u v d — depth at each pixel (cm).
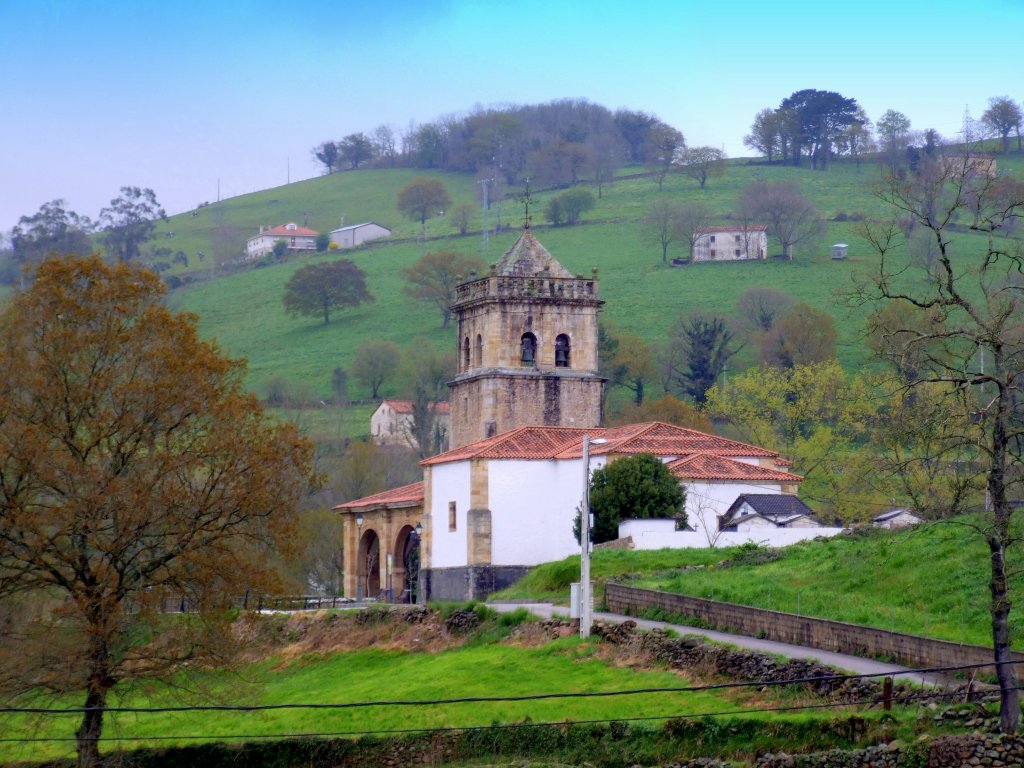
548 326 13950
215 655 7744
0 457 7419
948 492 11544
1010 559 8100
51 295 7950
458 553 12588
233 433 7975
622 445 12188
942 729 6175
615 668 8038
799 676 7012
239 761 7494
